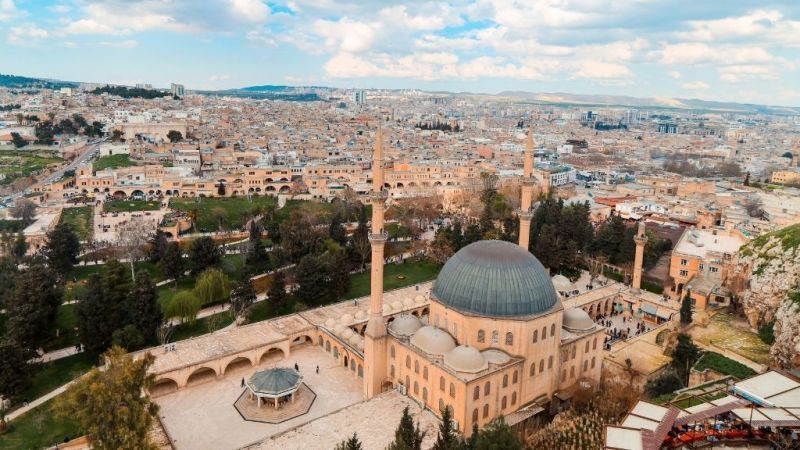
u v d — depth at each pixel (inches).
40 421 4092.0
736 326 5482.3
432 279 7268.7
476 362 3614.7
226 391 4439.0
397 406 3892.7
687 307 5393.7
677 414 2829.7
